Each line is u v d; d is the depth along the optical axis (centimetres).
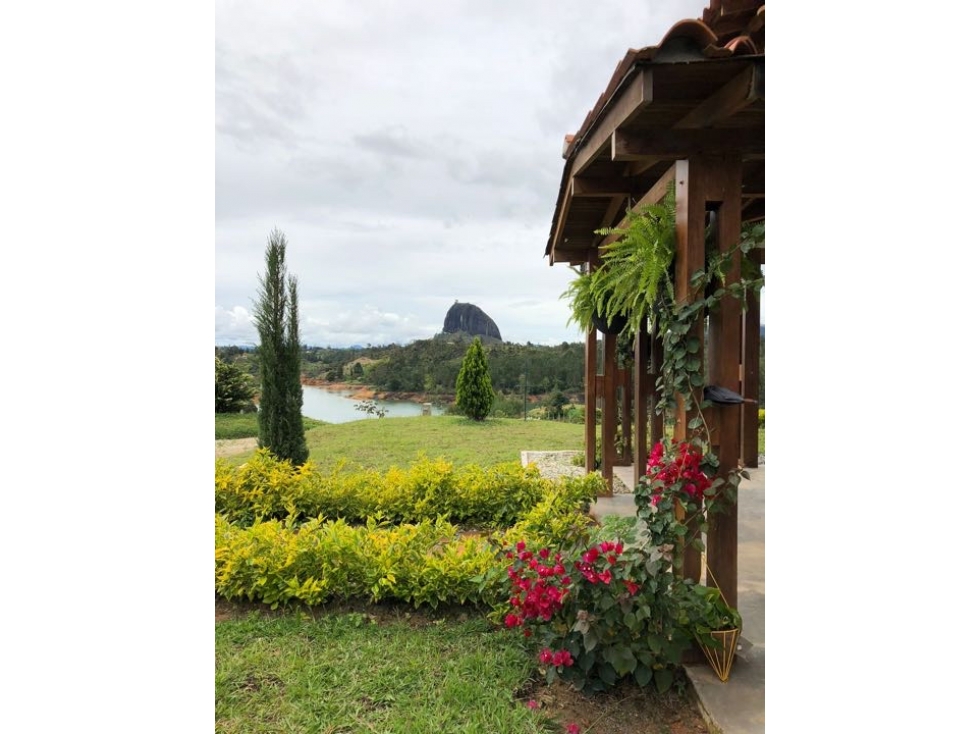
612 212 480
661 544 256
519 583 274
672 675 260
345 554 360
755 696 242
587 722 238
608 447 590
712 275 268
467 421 1364
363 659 286
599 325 527
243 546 370
